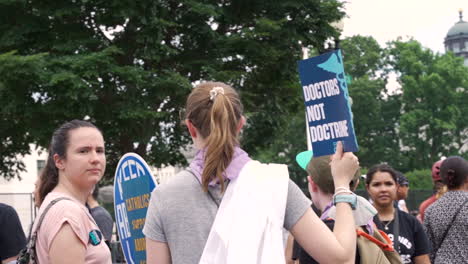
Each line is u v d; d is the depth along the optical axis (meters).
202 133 2.20
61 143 2.94
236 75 16.28
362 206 2.87
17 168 20.31
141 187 3.37
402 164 66.62
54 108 14.60
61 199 2.73
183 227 2.09
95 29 17.11
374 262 2.73
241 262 1.97
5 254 3.99
